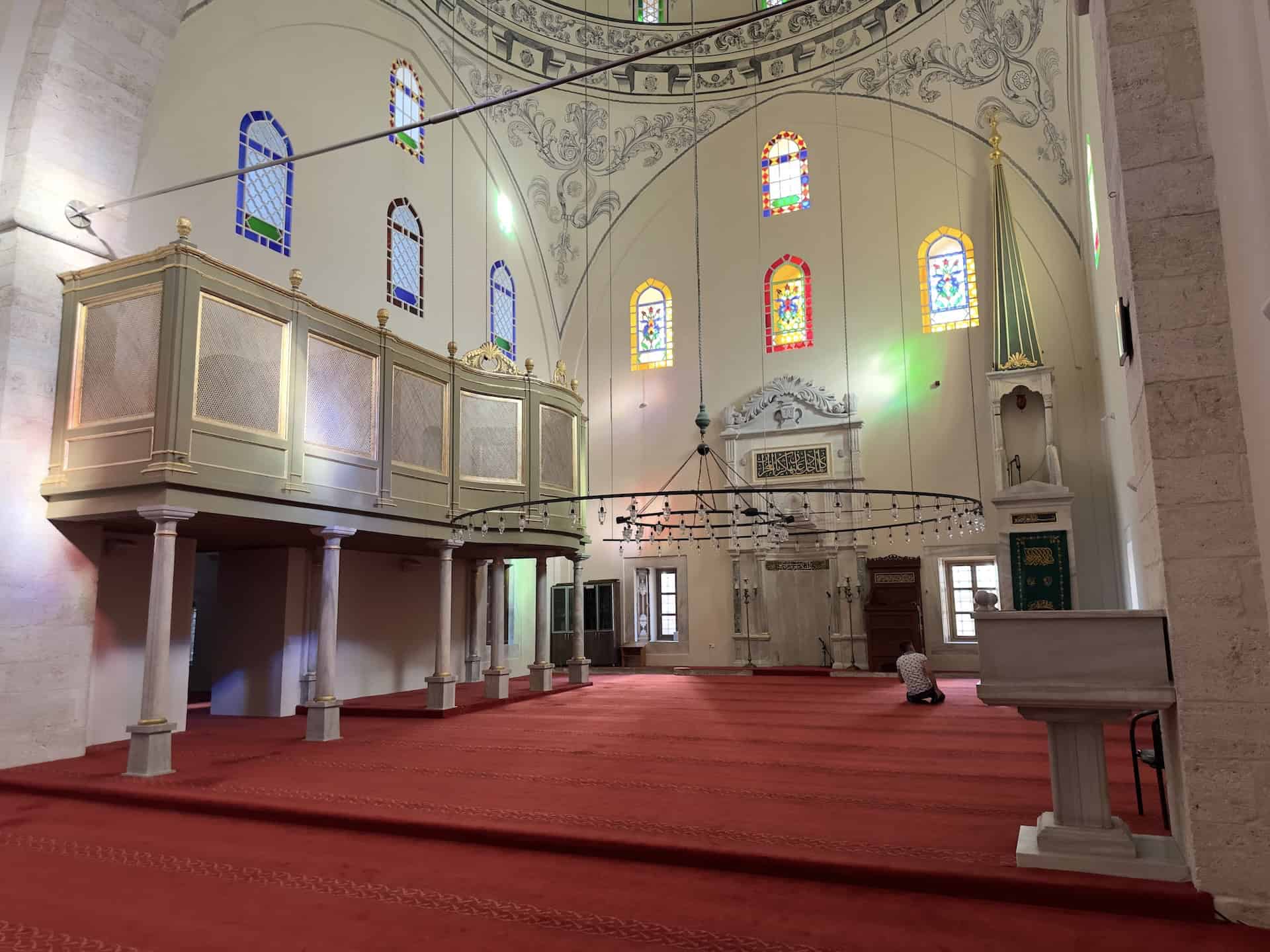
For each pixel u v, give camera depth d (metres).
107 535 9.60
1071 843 4.48
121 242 9.58
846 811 5.77
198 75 10.95
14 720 8.20
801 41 18.17
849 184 18.55
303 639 12.34
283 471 9.19
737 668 17.80
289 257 12.40
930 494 11.81
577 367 20.34
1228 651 4.14
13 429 8.36
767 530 17.98
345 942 3.88
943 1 16.38
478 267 17.33
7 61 8.69
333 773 7.56
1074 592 14.34
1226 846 4.03
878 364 17.88
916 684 11.99
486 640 16.75
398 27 15.07
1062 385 16.22
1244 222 3.81
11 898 4.56
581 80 18.75
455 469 11.90
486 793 6.56
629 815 5.75
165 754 7.76
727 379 19.17
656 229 20.05
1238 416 4.23
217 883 4.79
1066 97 15.73
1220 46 4.02
